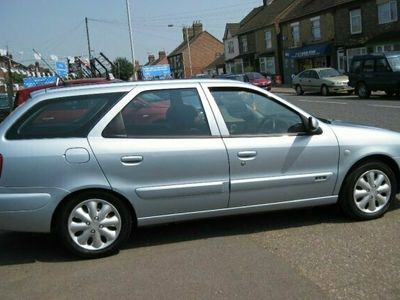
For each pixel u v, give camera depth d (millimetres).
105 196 4699
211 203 4977
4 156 4543
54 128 4699
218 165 4918
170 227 5508
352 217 5379
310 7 40594
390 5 31141
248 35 52781
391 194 5441
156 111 4906
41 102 4750
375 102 19219
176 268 4391
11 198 4547
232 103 5148
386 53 21297
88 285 4160
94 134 4699
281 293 3799
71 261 4727
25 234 5625
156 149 4762
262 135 5102
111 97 4855
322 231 5121
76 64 30734
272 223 5469
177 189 4828
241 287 3936
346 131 5340
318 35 39500
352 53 35094
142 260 4633
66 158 4586
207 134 4961
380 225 5203
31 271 4547
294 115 5270
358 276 4031
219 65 66188
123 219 4781
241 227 5395
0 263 4797
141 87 4945
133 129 4809
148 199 4785
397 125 12086
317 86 26781
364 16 33562
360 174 5316
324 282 3951
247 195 5047
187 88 5059
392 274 4035
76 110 4777
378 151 5340
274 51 46906
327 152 5215
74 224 4668
